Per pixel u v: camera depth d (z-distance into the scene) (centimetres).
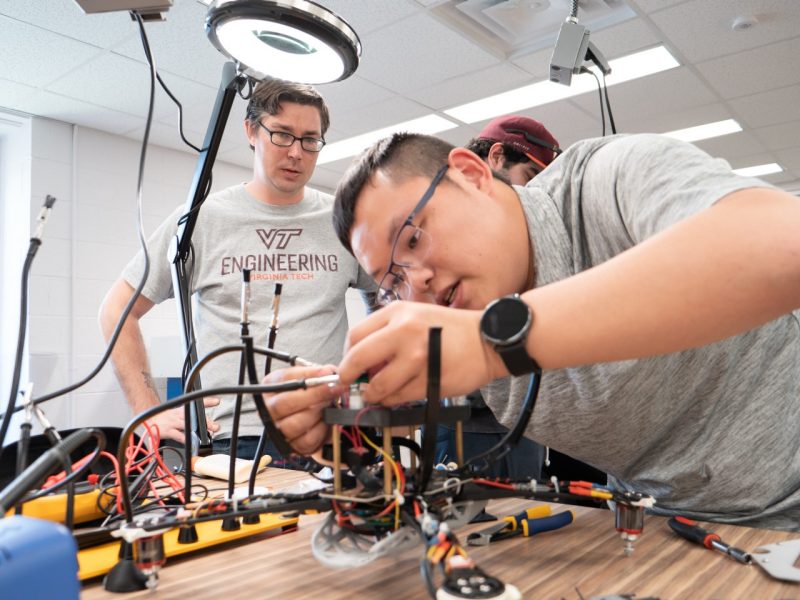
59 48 249
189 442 57
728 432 65
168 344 339
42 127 324
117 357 138
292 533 56
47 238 322
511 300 42
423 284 58
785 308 39
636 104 331
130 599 40
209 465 84
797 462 66
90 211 340
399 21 238
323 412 46
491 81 296
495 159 138
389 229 58
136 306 142
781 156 439
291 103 137
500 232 59
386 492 42
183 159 388
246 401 122
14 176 331
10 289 324
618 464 72
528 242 63
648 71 290
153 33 237
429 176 58
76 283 331
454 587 31
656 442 69
